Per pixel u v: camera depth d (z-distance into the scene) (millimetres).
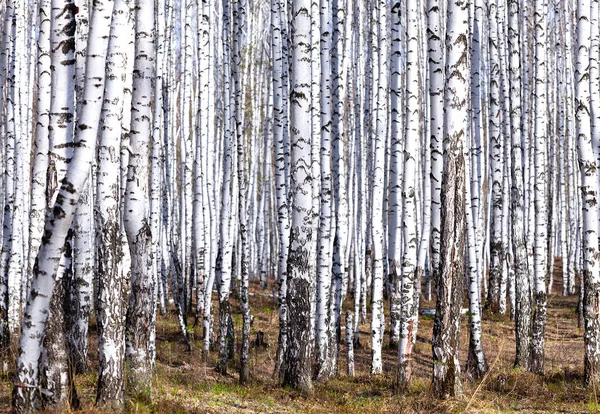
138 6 8312
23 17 16344
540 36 14086
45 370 6992
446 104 9570
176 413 7965
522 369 13688
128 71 8250
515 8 14930
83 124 6438
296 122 10281
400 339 11281
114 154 7539
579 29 11336
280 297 12508
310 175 10352
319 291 12344
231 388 10617
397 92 12672
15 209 14453
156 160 15352
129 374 8258
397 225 15328
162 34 16094
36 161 8664
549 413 9492
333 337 12680
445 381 9625
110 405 7484
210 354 15508
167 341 17078
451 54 9555
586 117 11320
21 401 6559
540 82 13992
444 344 9609
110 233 7523
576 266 34750
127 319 8336
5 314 12781
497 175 16016
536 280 13523
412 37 12398
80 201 10219
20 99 16047
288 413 8891
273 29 12992
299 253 10297
